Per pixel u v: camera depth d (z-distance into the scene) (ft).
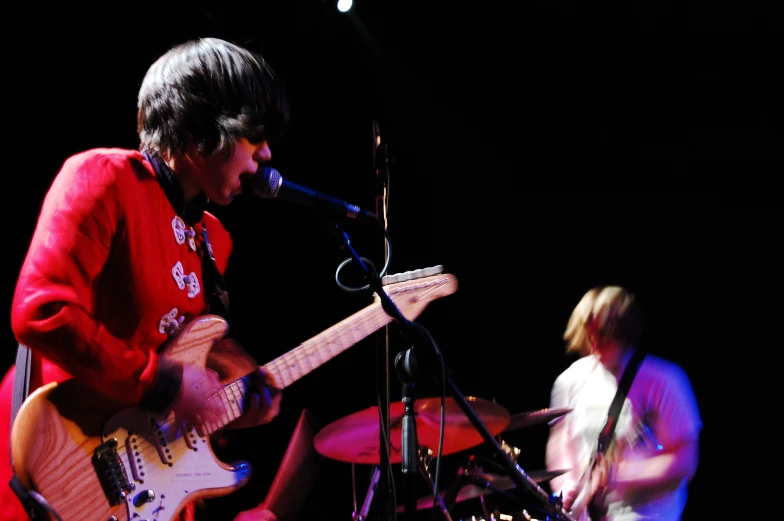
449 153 17.34
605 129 17.76
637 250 17.76
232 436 7.14
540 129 17.74
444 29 16.24
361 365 15.29
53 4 11.16
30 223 10.70
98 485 5.46
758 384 17.02
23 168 10.80
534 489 6.68
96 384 5.39
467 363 17.25
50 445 5.28
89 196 5.49
